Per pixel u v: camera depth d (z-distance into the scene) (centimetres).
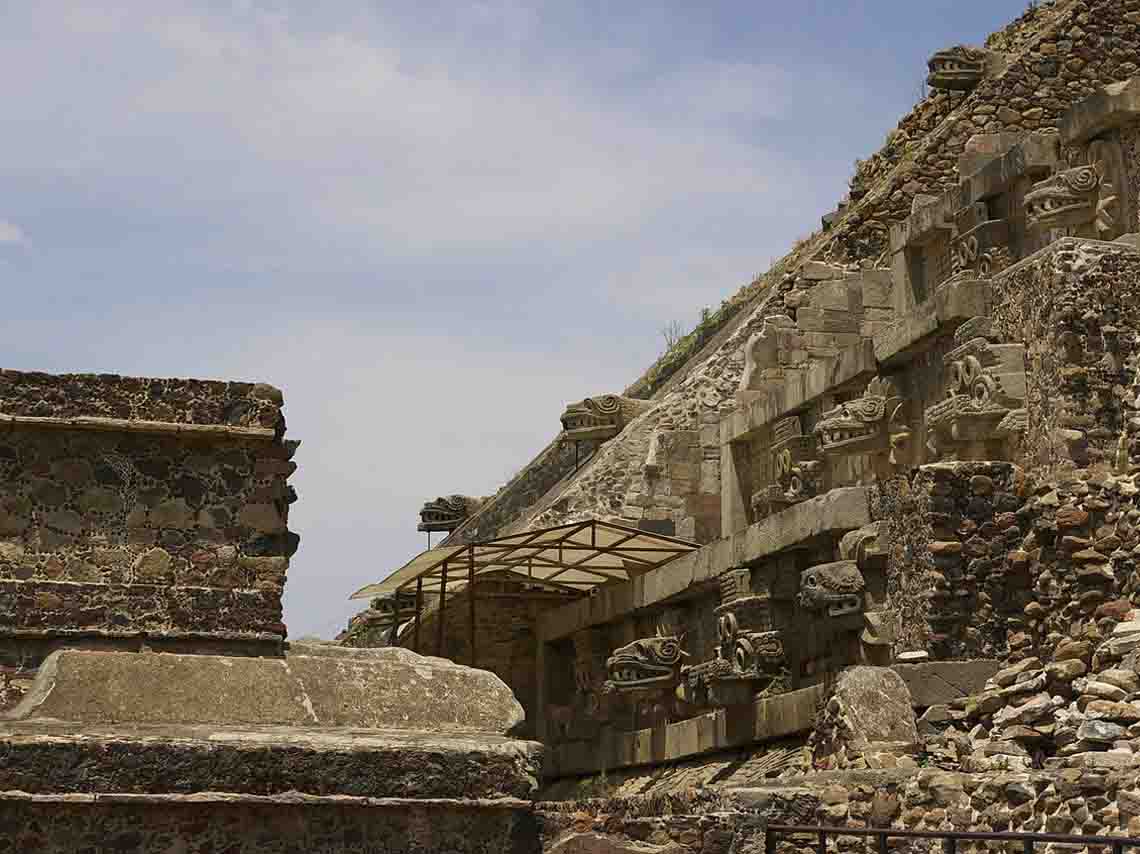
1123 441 1969
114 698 1477
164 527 1631
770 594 2441
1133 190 2150
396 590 2944
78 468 1622
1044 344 2070
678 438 3175
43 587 1591
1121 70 2997
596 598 2955
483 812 1476
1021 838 1204
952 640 2031
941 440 2183
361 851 1441
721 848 1688
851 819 1677
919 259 2595
